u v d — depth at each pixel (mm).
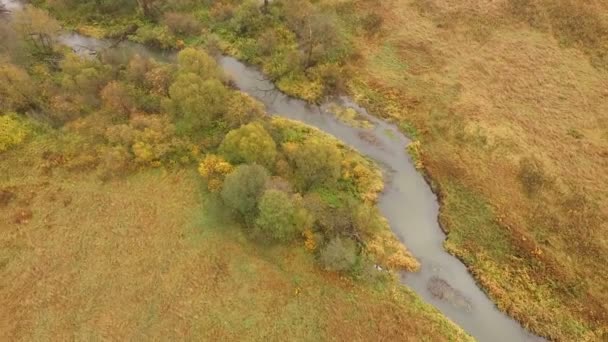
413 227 47562
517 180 50281
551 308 41656
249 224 44500
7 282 41469
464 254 45219
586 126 54719
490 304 42344
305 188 48438
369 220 46312
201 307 40094
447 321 40688
